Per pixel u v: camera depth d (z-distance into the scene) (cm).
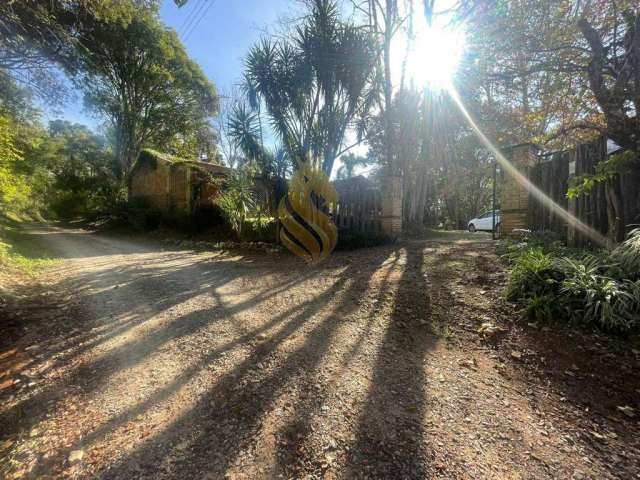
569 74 484
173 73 1964
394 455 132
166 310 338
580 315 231
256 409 167
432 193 1515
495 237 652
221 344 249
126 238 1202
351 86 639
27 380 205
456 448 135
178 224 1208
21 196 797
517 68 501
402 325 270
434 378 192
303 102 672
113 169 2078
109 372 212
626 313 216
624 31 397
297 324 284
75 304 365
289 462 130
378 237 674
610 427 148
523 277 279
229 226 949
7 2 495
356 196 762
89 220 1834
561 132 466
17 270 527
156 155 1464
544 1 436
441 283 357
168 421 160
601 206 371
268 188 767
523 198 541
